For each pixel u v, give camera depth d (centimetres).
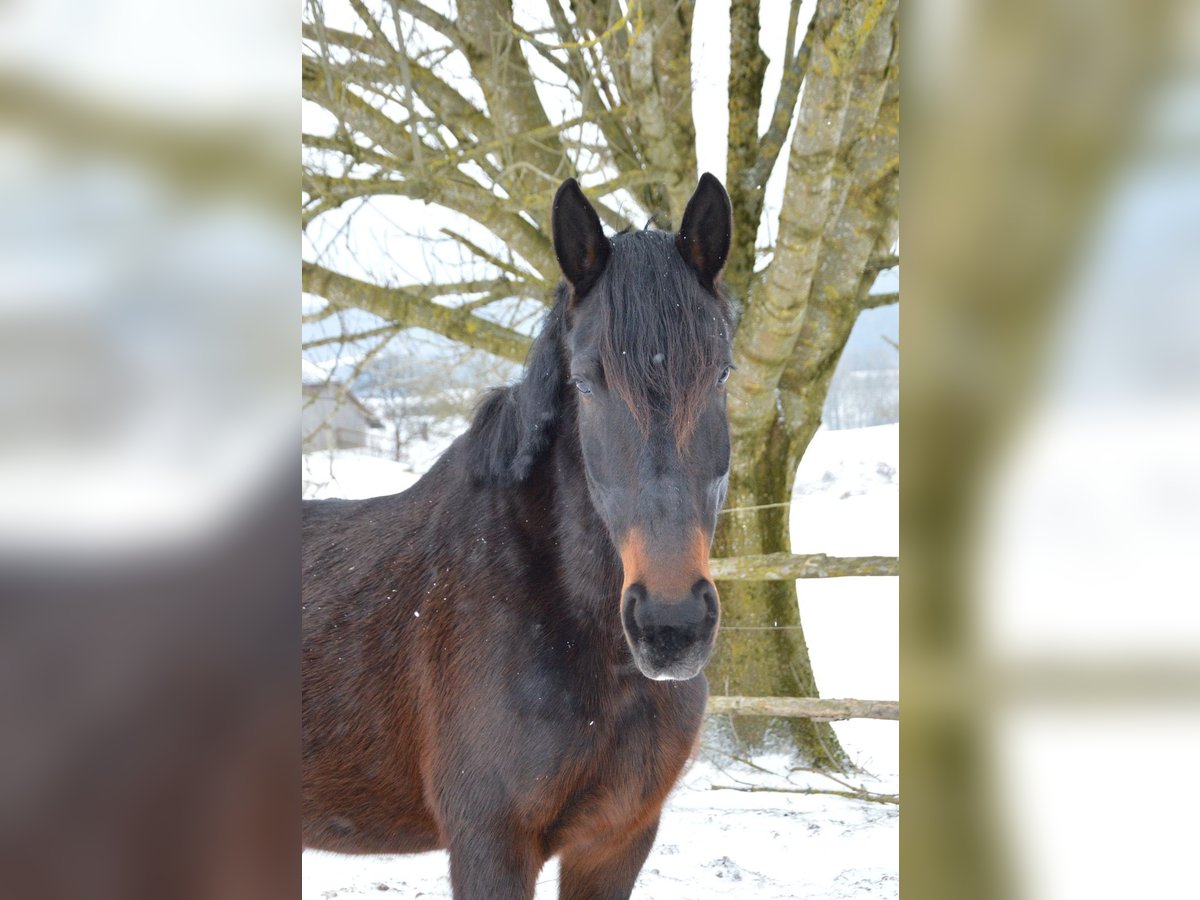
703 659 185
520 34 498
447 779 241
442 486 278
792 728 588
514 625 237
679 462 193
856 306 615
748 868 416
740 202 599
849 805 505
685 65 591
